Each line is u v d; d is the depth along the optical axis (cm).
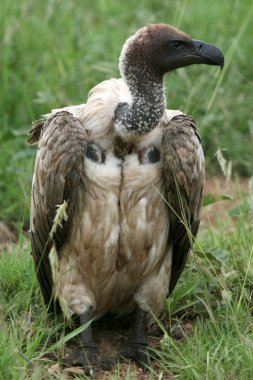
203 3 2097
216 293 1153
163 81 1027
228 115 1700
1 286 1159
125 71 1016
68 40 1817
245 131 1753
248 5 2012
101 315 1116
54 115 1031
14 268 1186
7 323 1069
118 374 976
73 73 1700
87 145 1022
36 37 1802
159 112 1011
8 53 1720
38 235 1073
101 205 1023
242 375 944
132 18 1969
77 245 1038
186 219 1049
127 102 1010
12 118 1641
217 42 1864
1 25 1798
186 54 1029
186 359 970
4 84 1655
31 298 1140
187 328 1103
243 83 1803
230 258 1182
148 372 1016
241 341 992
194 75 1677
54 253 971
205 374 944
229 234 1251
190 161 1021
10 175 1482
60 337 1040
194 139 1029
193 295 1149
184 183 1026
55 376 965
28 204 1391
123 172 1021
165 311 1129
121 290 1079
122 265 1053
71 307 1055
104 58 1756
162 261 1075
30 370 970
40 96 1595
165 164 1026
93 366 1012
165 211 1052
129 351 1048
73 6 1973
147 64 1013
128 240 1038
